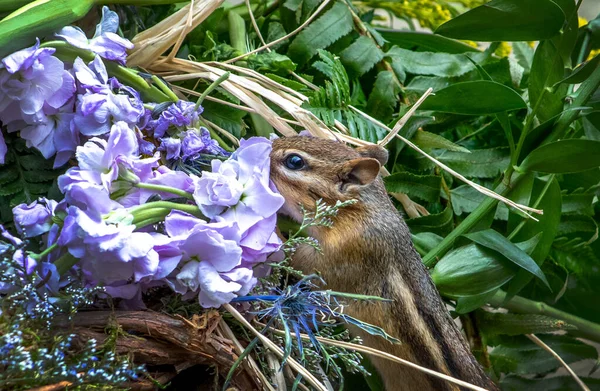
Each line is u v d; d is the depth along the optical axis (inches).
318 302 19.4
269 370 19.6
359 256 21.1
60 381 18.0
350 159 21.0
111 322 18.7
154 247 18.8
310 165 20.9
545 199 22.8
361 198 21.1
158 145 20.4
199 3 21.3
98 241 18.3
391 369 21.5
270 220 19.3
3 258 18.4
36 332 18.4
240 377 19.2
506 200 21.3
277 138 21.2
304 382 20.2
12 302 18.3
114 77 20.2
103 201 18.6
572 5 22.4
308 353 19.1
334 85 22.5
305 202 20.9
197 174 20.2
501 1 21.8
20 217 18.9
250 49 23.5
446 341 21.2
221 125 22.0
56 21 19.8
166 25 21.4
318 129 21.5
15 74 19.4
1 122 20.2
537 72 23.1
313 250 21.1
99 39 20.1
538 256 23.0
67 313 18.7
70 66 20.1
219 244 18.8
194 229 18.8
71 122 19.7
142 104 20.1
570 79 22.6
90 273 18.8
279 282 20.1
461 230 22.5
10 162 20.2
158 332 18.8
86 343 18.5
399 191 23.1
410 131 23.2
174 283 19.1
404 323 21.1
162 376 19.1
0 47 19.5
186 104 20.3
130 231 18.5
